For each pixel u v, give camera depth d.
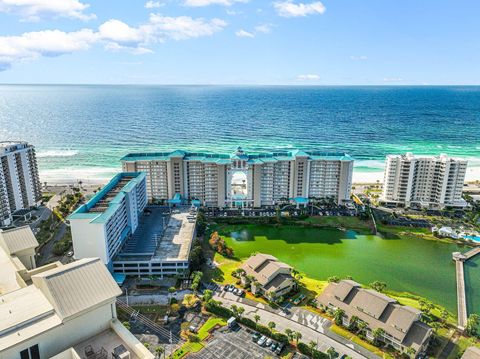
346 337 93.12
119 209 130.12
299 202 182.50
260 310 103.62
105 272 59.00
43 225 157.25
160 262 119.50
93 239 112.94
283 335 91.31
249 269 117.31
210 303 102.38
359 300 99.06
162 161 179.88
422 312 100.38
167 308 103.50
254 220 169.38
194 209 165.62
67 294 53.66
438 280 123.44
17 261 77.44
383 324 91.62
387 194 188.75
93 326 55.81
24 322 49.88
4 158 158.00
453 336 94.25
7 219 159.38
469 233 156.38
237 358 85.06
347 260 136.12
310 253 141.12
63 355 49.88
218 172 177.50
